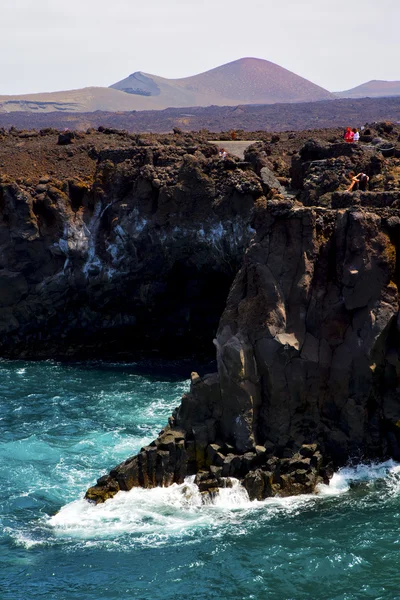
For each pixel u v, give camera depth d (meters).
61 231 69.19
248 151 71.62
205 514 39.81
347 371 42.88
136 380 63.41
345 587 33.34
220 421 43.47
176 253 67.56
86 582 34.53
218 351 43.88
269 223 43.72
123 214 68.12
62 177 74.81
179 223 66.38
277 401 43.03
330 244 44.03
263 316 43.06
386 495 40.88
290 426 43.25
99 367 67.50
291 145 83.44
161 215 66.62
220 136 92.00
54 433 51.91
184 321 70.44
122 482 42.12
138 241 67.94
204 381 43.84
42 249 69.56
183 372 65.69
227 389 43.09
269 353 42.84
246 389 42.78
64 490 43.72
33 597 33.56
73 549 37.31
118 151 74.25
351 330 43.12
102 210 69.88
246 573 34.59
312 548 36.16
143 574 34.94
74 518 40.12
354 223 43.25
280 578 34.16
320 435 43.56
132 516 39.88
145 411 55.84
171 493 41.66
